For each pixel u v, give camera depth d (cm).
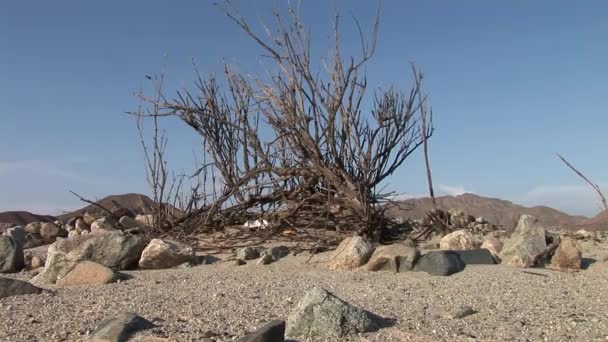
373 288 643
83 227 1236
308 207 948
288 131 938
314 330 466
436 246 861
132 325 482
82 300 614
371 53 930
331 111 919
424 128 977
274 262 807
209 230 1012
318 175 939
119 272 743
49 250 791
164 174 1077
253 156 1044
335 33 925
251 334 420
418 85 987
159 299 608
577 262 714
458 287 636
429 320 504
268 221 966
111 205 1419
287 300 591
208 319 521
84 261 733
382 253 742
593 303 550
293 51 929
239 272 760
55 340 473
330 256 805
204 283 693
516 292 605
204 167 1052
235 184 986
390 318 511
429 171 985
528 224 768
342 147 930
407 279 686
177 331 480
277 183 968
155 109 1065
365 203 887
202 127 1057
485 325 485
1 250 865
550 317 502
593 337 443
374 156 937
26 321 530
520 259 738
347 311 474
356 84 940
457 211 1152
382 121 953
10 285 647
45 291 659
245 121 1033
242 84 988
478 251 758
